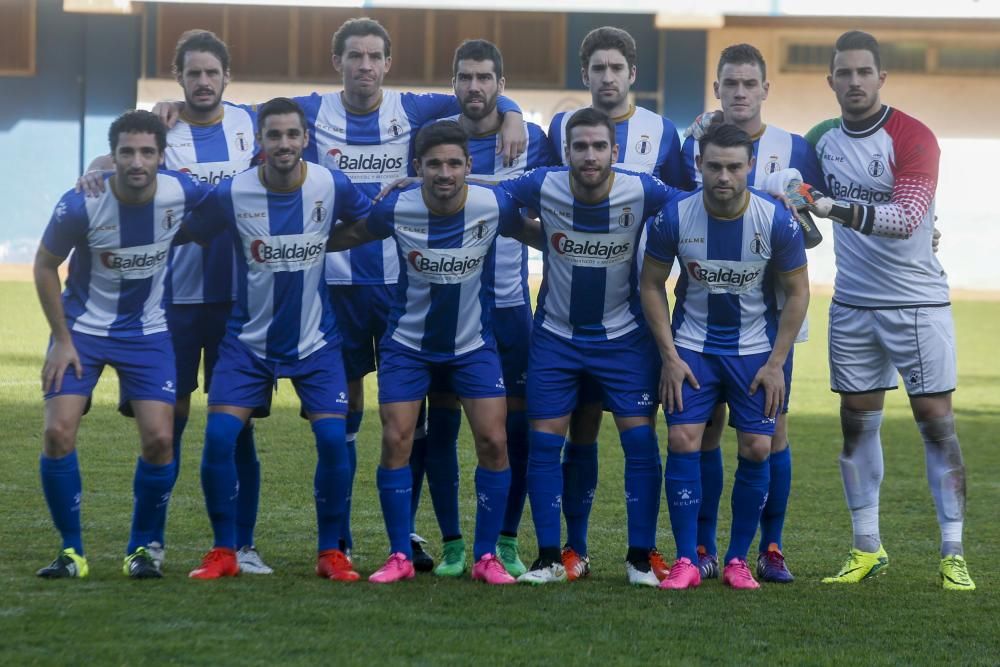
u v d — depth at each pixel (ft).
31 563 48.47
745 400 47.93
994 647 40.19
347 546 51.93
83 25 236.43
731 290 47.32
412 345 47.83
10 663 35.35
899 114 51.34
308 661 36.37
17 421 84.99
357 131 54.34
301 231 46.50
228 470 46.75
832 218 48.78
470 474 73.10
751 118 51.37
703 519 51.47
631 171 48.01
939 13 221.66
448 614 42.24
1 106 237.45
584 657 37.63
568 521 50.93
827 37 243.19
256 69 240.73
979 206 243.40
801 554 55.88
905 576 51.52
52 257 45.68
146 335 46.91
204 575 46.98
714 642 39.75
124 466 71.10
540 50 242.58
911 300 50.96
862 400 51.85
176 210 46.39
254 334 46.98
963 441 90.74
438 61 242.99
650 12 227.20
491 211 47.01
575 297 47.98
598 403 50.49
